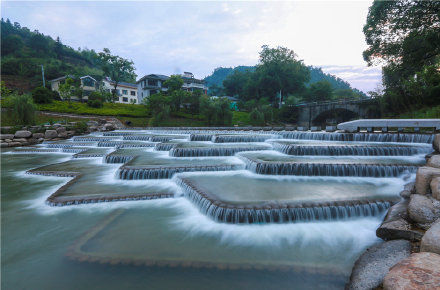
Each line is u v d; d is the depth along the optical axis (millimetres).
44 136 25594
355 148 12188
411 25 26250
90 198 7867
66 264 4785
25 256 5090
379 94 35719
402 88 31047
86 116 41562
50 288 4141
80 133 29312
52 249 5344
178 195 8312
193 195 7742
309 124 48344
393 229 5094
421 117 24891
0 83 38156
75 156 15688
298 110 52094
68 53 123562
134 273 4441
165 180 10047
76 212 7273
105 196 7996
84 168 12492
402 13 26469
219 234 5816
